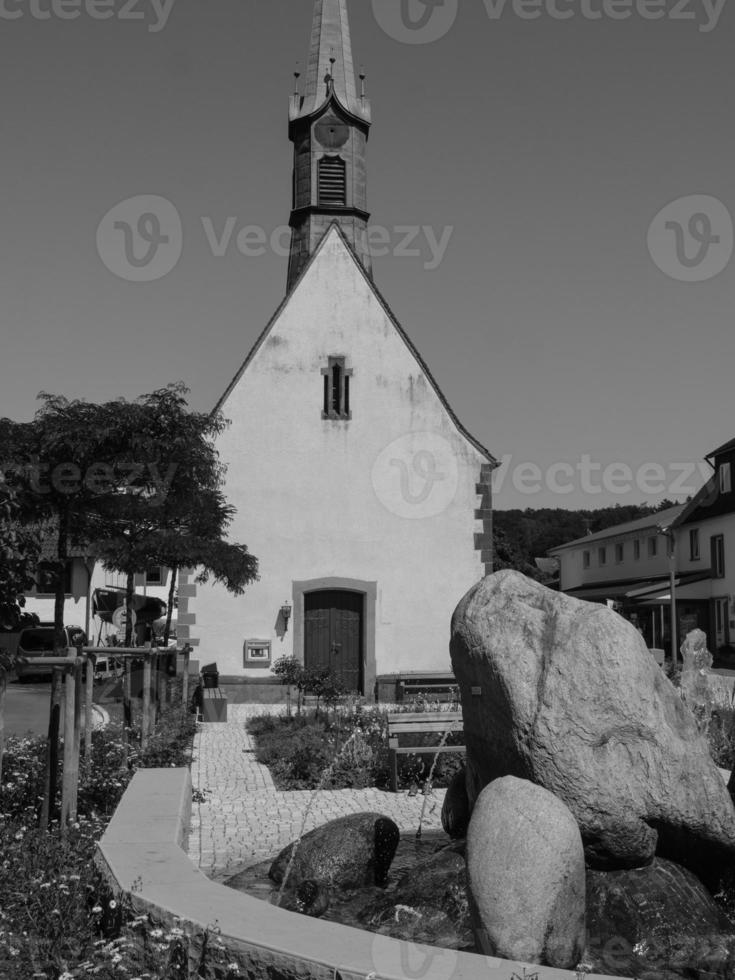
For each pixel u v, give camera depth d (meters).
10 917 5.97
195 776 14.09
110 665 32.59
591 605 6.48
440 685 26.23
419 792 12.55
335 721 18.03
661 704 6.29
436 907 6.37
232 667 26.30
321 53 30.25
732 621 44.03
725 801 6.25
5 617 8.45
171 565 20.77
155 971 5.25
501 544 67.62
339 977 4.58
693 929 5.99
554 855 5.35
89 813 9.39
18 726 20.03
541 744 6.14
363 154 30.14
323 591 26.84
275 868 7.82
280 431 26.91
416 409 27.28
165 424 17.44
